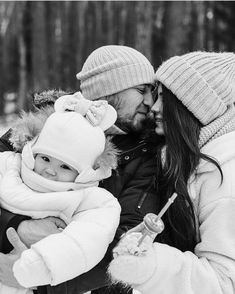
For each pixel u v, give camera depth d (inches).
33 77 509.7
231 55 80.2
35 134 74.4
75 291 69.4
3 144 82.7
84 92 91.8
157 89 82.7
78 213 69.2
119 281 68.1
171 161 73.9
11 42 550.9
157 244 68.8
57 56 511.5
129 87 86.0
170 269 66.4
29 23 540.4
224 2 569.0
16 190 69.6
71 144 68.1
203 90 74.3
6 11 553.6
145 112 87.3
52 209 68.8
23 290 69.0
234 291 68.2
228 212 70.2
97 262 64.9
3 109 512.4
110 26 521.0
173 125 75.0
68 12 520.1
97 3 523.2
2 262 67.5
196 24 528.7
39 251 61.7
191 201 72.7
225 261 68.9
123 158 81.7
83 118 70.7
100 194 69.9
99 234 64.9
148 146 83.0
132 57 87.0
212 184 72.6
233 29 579.2
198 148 73.2
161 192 77.6
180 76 74.6
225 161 72.8
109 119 72.2
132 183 79.2
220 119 76.0
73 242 63.1
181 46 500.7
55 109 73.4
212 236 70.1
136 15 522.3
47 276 61.9
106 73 86.8
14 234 67.4
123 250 65.1
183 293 66.3
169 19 508.7
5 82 545.0
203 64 75.7
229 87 76.4
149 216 63.3
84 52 516.1
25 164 70.6
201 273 67.4
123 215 75.8
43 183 68.9
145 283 66.2
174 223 74.3
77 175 70.2
